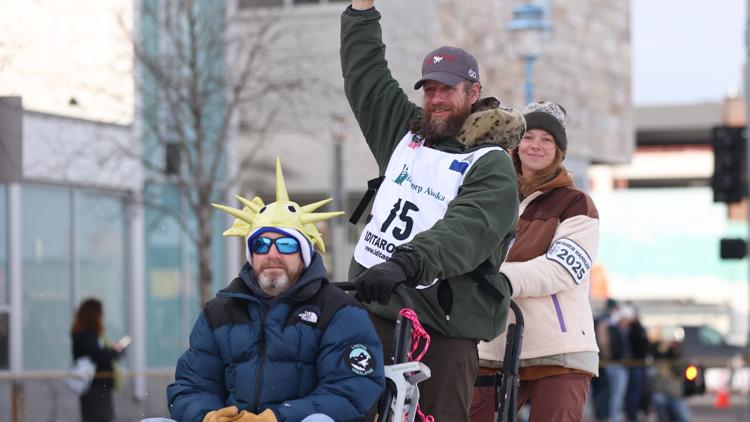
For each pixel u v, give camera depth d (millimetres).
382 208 16344
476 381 18641
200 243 49656
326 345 13875
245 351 13992
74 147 52281
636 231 141625
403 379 14070
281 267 13945
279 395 13891
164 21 53062
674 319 136375
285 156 75000
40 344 51938
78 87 51938
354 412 13727
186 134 55469
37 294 51906
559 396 18516
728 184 51938
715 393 78312
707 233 140500
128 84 53500
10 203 50438
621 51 92062
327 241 73188
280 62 63406
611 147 90438
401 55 75812
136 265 57062
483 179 15602
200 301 49469
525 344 18484
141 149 55562
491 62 72438
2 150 32312
